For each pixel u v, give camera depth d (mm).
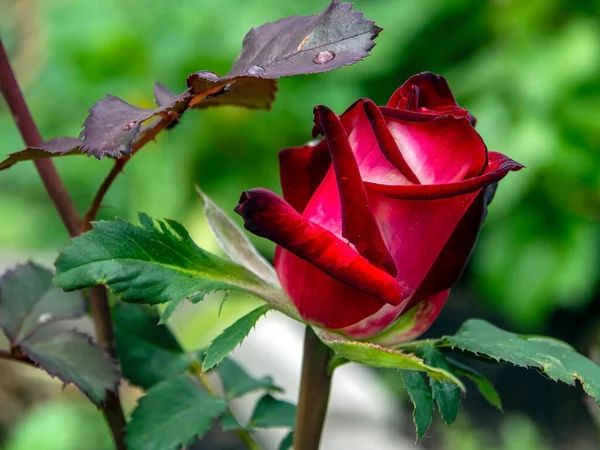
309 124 1101
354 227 239
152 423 283
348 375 936
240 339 241
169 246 250
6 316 278
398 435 905
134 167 1102
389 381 1053
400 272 246
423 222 244
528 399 1090
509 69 1093
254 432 293
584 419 1042
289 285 252
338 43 235
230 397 314
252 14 1081
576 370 246
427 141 241
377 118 237
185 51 1066
